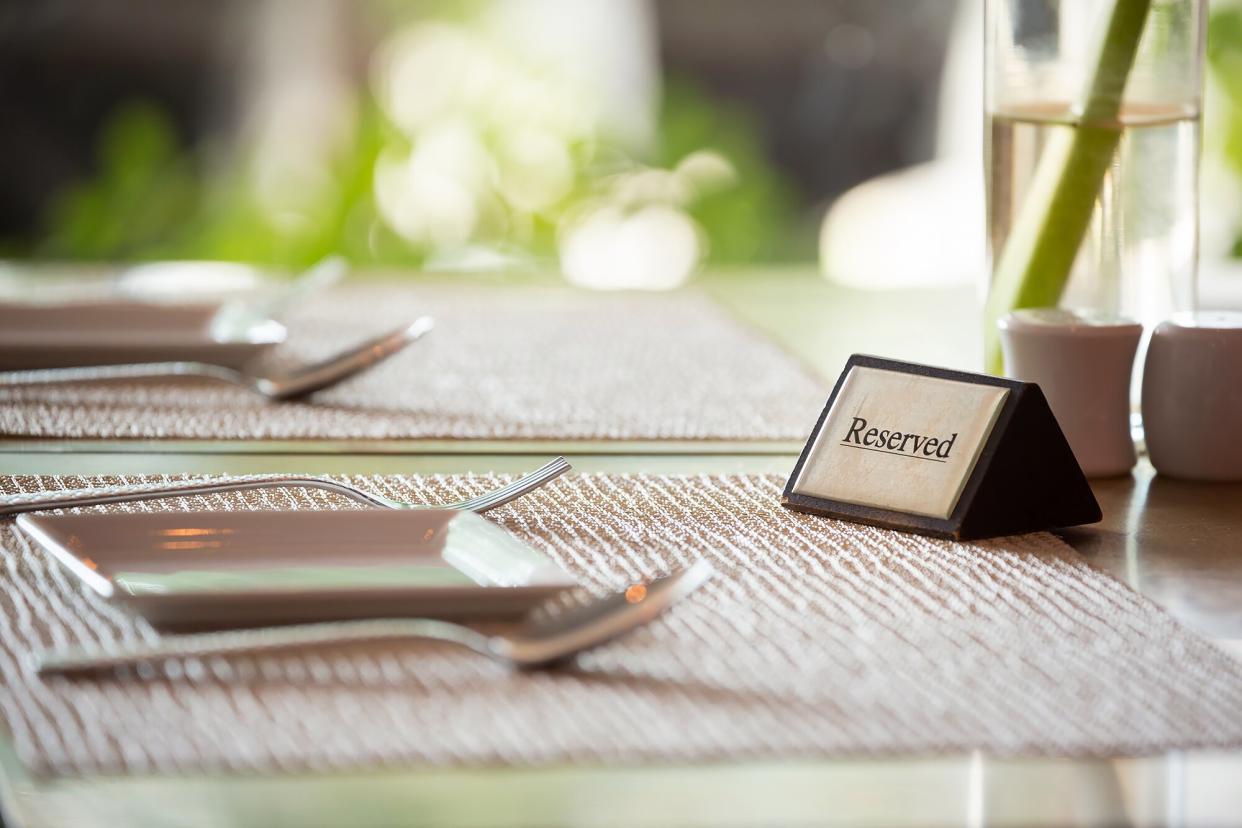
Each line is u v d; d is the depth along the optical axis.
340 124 4.57
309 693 0.87
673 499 1.09
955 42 4.88
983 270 1.21
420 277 2.12
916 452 1.05
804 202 5.04
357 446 1.21
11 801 0.81
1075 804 0.81
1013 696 0.87
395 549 0.99
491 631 0.91
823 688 0.87
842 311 1.76
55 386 1.36
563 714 0.85
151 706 0.86
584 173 3.93
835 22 4.95
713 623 0.93
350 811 0.80
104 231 3.85
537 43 4.76
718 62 4.95
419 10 4.64
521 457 1.19
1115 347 1.12
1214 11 3.66
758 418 1.27
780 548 1.02
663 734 0.84
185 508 1.08
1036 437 1.04
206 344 1.38
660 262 3.91
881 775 0.82
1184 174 1.17
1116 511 1.08
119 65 4.64
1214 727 0.85
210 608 0.90
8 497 1.04
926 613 0.94
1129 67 1.15
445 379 1.39
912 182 4.89
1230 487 1.12
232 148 4.62
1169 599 0.96
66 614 0.93
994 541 1.03
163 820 0.80
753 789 0.81
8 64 4.59
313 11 4.61
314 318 1.68
